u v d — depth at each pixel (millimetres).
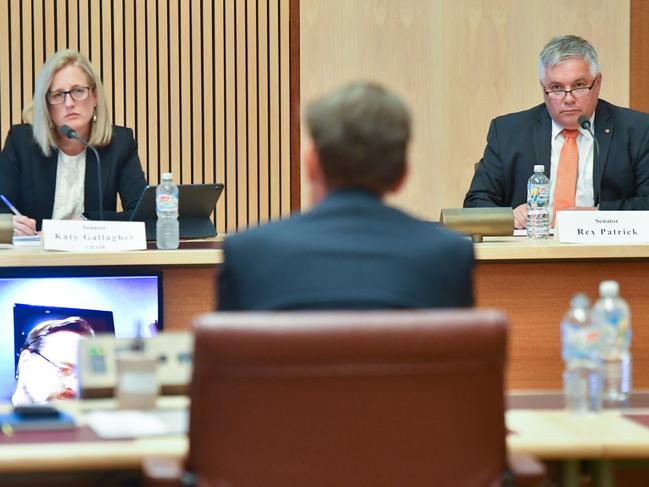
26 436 2930
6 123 10391
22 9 10422
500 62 10781
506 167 7332
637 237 5641
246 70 10742
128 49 10586
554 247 5512
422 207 10781
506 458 2576
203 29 10688
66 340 5371
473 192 7383
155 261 5348
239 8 10703
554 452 2877
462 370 2498
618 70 10820
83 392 3336
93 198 7082
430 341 2475
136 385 3203
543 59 7156
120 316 5426
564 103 7062
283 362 2438
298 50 10742
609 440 2922
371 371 2465
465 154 10797
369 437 2486
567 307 5625
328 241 2756
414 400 2490
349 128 2855
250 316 2467
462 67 10773
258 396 2451
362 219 2811
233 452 2467
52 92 6934
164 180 5688
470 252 2834
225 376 2438
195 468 2488
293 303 2688
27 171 7051
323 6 10703
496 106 10797
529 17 10773
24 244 5785
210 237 6266
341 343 2445
